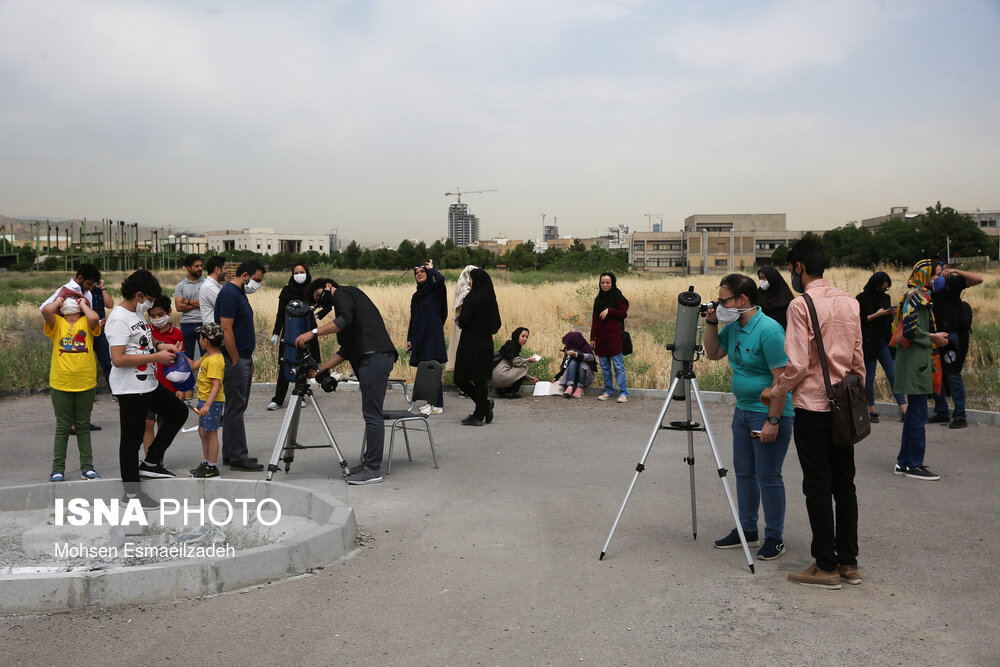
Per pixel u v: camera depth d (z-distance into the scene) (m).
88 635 4.07
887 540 5.68
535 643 3.98
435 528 6.00
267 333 19.12
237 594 4.64
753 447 5.45
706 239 148.50
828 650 3.89
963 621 4.25
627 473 7.88
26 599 4.37
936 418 10.12
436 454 8.82
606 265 55.94
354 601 4.53
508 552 5.44
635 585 4.81
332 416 11.32
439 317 10.97
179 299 10.11
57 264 81.31
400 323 20.08
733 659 3.80
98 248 85.94
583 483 7.46
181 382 6.85
